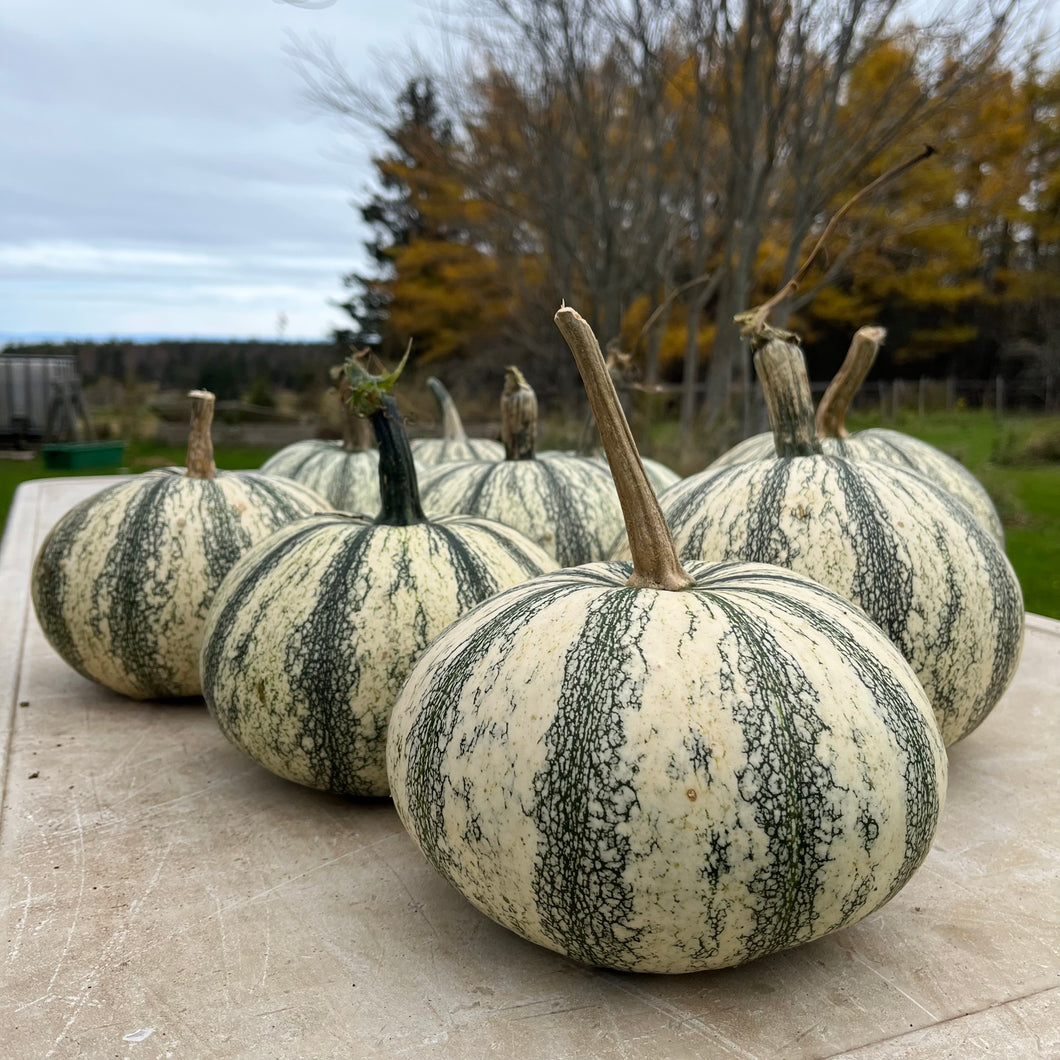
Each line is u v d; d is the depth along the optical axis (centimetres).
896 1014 35
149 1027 34
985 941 39
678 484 61
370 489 111
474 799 34
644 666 34
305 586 50
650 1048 33
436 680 38
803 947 39
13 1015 35
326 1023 34
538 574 54
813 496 51
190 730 64
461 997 36
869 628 39
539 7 184
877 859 34
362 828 50
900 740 35
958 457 248
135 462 296
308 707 49
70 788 54
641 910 32
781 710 33
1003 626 51
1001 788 54
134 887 44
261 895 43
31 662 79
